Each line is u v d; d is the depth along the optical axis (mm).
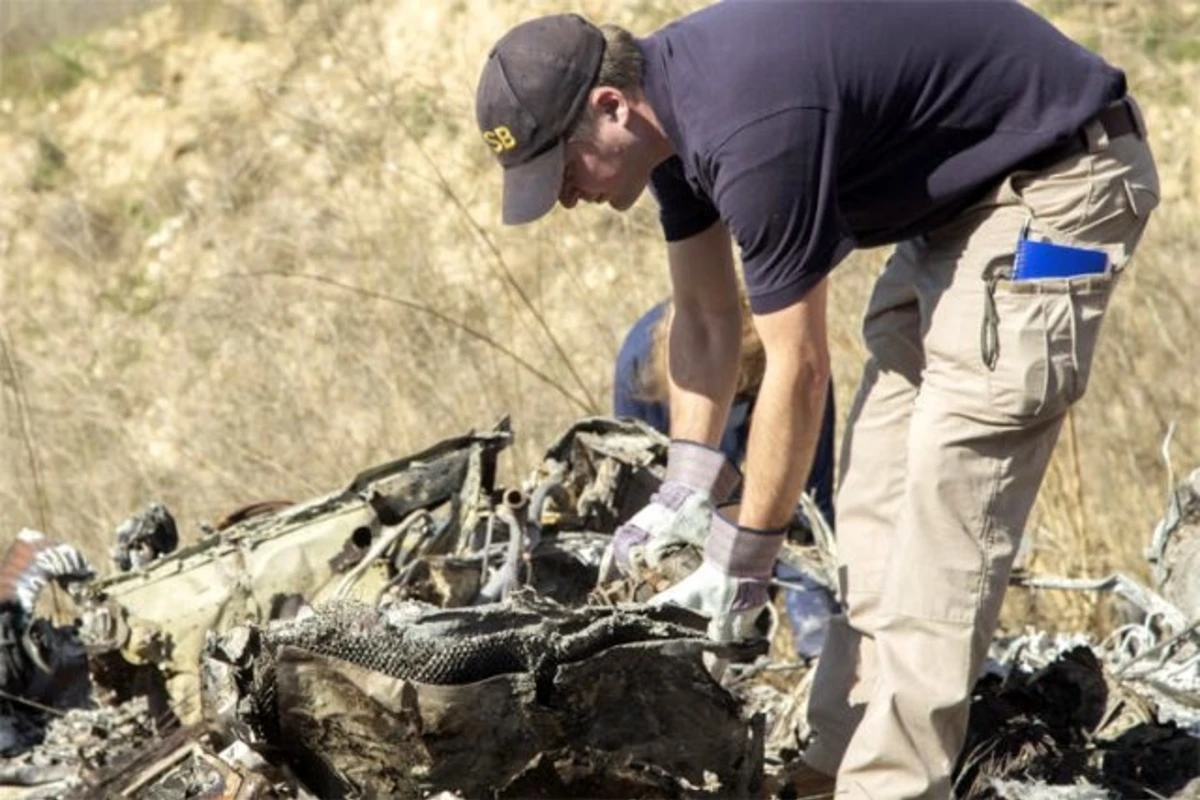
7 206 36656
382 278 27422
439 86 29156
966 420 13609
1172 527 18062
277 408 26188
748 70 12891
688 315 15250
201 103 37719
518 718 12547
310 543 15977
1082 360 13617
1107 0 33375
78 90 39938
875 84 13086
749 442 13602
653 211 26797
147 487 25891
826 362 13398
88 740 15922
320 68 34594
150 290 32156
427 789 12555
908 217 13742
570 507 16719
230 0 38938
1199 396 23328
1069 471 22203
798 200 12906
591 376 25188
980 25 13344
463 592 15211
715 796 13359
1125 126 13680
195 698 15797
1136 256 25578
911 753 13703
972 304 13617
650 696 13016
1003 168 13438
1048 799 14375
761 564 13836
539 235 26938
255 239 30156
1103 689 15711
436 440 24938
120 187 36938
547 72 13156
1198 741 15289
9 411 26797
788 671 18875
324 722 12531
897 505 14797
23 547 18156
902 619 13703
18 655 17672
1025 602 21203
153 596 15891
